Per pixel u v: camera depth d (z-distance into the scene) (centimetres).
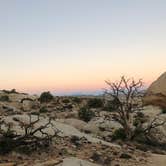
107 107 3253
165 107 4050
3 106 2952
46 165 1266
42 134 1544
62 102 3856
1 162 1275
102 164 1453
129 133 2327
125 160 1571
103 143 1862
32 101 3697
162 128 2811
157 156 1759
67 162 1300
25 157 1358
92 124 2664
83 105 3703
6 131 1539
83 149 1616
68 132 1892
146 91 4388
